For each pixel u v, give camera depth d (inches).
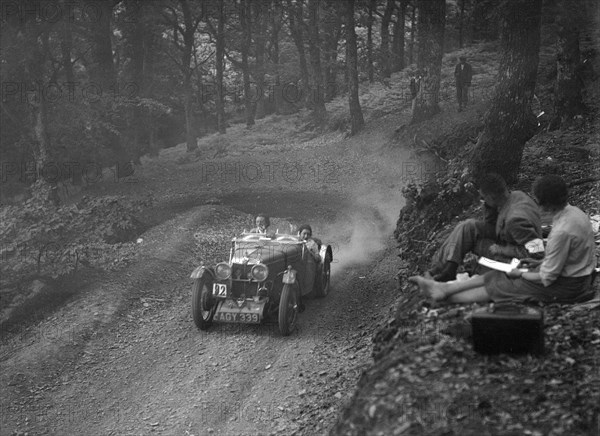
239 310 410.0
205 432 299.6
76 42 1125.1
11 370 358.3
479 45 1668.3
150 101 1179.3
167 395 337.7
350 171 1039.0
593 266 247.0
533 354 209.3
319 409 300.5
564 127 732.7
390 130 1183.6
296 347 387.9
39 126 802.8
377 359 237.0
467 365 206.5
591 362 204.8
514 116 481.1
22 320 427.8
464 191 454.9
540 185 245.4
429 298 253.9
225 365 367.9
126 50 1430.9
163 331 421.4
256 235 477.1
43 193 546.3
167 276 525.3
